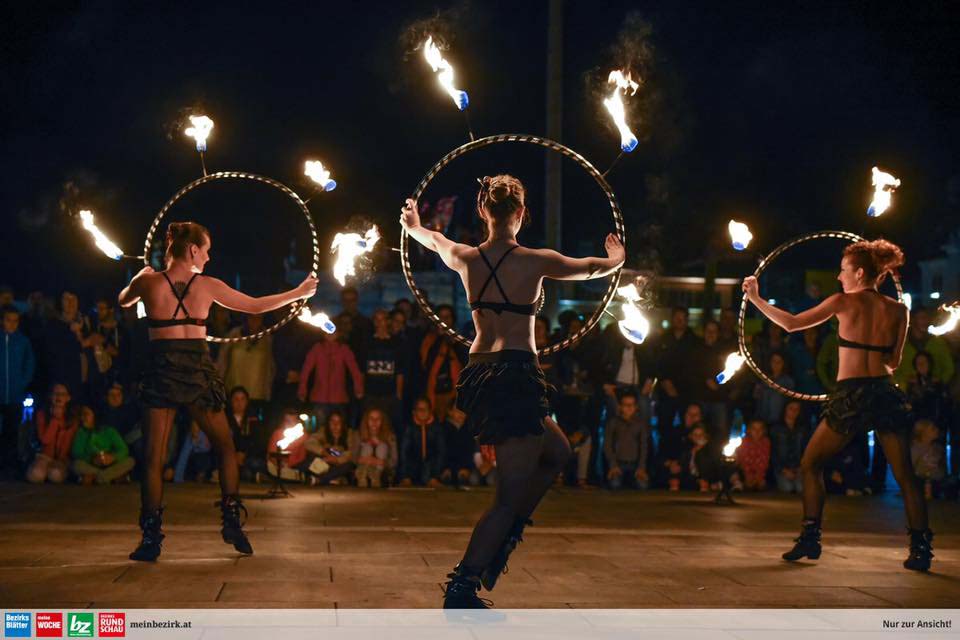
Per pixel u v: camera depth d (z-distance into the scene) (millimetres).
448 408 9844
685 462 9906
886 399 5164
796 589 4387
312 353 9781
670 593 4234
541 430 3848
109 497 7953
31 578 4312
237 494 5121
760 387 10180
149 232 5207
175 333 4938
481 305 3990
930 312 10008
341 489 9211
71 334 9594
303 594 4051
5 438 9633
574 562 5023
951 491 9414
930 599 4207
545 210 11852
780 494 9562
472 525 6672
